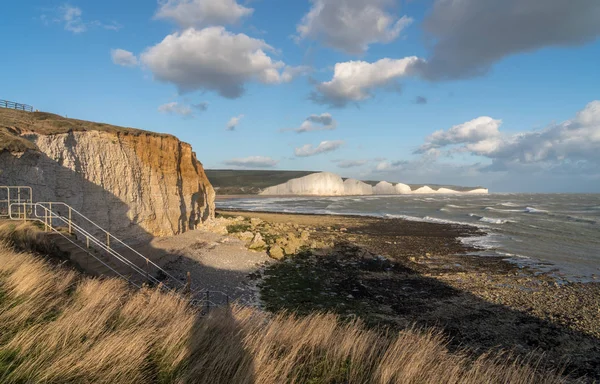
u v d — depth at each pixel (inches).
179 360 192.5
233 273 1025.5
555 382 264.2
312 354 229.9
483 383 217.8
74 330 201.5
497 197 7377.0
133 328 219.6
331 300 840.3
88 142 1106.7
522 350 618.2
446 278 1058.7
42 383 153.9
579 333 685.9
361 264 1209.4
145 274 807.7
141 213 1267.2
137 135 1354.6
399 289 948.0
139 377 174.2
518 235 1897.1
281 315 307.9
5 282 257.1
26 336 183.6
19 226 502.6
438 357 245.8
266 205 4503.0
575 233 1921.8
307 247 1412.4
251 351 210.2
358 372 212.5
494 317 758.5
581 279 1055.6
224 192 7869.1
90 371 167.3
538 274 1106.7
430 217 2942.9
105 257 587.2
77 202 1006.4
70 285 310.2
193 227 1621.6
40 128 985.5
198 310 341.4
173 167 1504.7
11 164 774.5
